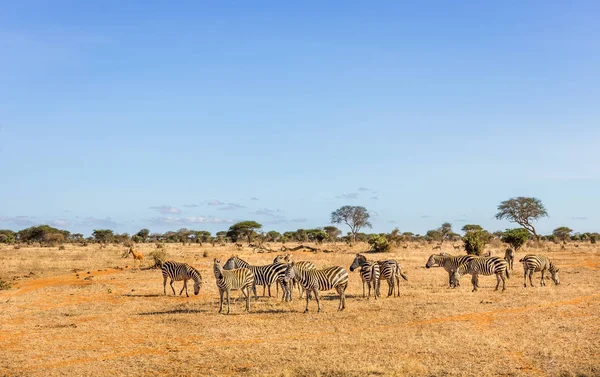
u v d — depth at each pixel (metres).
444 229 102.00
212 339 15.15
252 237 91.31
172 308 20.58
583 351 12.84
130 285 28.36
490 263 23.58
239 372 11.97
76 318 18.77
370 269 21.80
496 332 14.96
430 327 15.74
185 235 109.38
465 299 20.94
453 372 11.51
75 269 37.66
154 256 38.97
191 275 23.48
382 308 19.27
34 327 17.25
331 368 11.96
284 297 22.25
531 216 75.12
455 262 25.05
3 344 14.96
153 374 12.05
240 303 21.50
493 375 11.37
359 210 98.69
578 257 44.41
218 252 54.56
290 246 69.00
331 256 45.75
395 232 64.38
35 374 12.10
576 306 18.64
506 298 20.94
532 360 12.28
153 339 15.25
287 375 11.47
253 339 15.05
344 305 19.53
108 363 12.92
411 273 31.91
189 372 12.11
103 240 98.12
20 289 27.91
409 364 11.94
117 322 17.83
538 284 26.30
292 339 14.89
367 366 11.94
